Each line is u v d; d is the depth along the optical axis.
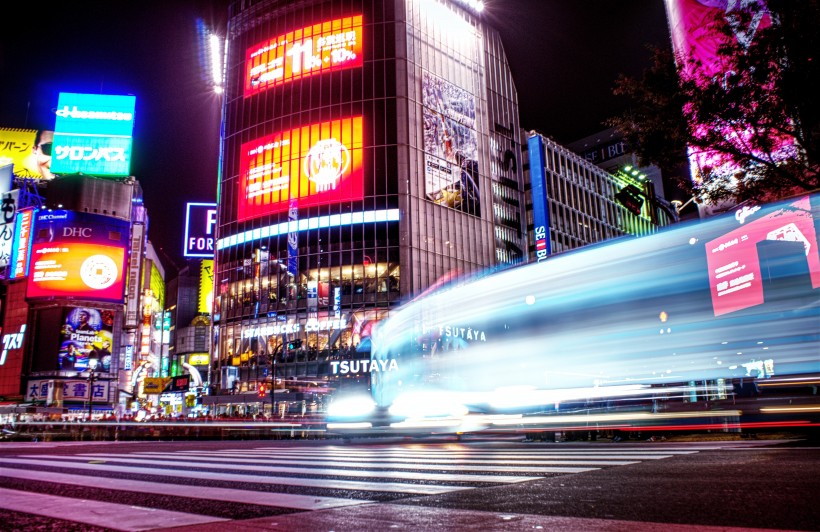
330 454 12.01
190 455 11.84
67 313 64.62
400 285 63.69
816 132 12.85
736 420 14.98
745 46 13.09
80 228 66.88
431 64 74.38
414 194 67.38
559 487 5.53
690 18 27.02
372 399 43.00
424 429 21.80
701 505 4.23
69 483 6.41
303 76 71.69
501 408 20.64
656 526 3.50
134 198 73.06
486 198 78.06
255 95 73.69
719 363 23.52
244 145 72.75
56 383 62.19
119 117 75.44
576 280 34.66
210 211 83.94
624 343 29.58
